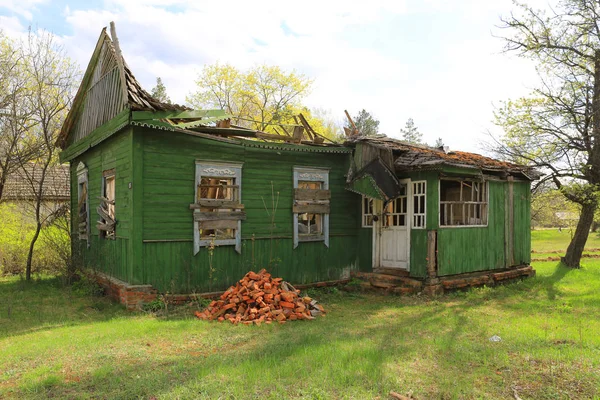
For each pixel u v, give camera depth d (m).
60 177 16.69
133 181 8.57
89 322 7.72
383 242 11.61
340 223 11.85
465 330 7.21
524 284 12.00
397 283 10.79
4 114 12.86
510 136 15.77
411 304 9.54
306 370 5.09
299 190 10.98
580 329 7.00
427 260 10.36
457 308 9.07
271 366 5.23
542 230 36.94
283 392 4.46
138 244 8.62
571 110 14.74
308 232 11.79
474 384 4.80
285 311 8.11
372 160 11.02
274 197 10.60
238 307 8.13
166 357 5.71
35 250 14.89
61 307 8.96
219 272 9.71
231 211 9.87
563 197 16.47
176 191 9.14
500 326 7.45
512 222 12.84
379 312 8.83
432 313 8.62
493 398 4.45
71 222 13.75
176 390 4.48
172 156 9.10
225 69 30.75
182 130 8.88
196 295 9.05
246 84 31.17
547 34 15.25
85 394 4.46
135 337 6.62
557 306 9.17
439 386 4.71
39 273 14.37
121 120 8.72
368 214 11.94
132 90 8.78
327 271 11.55
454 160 10.32
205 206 9.45
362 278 11.56
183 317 8.03
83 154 12.59
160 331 6.98
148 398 4.36
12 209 15.47
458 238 11.07
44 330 7.16
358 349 5.93
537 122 15.23
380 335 6.89
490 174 12.13
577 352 5.82
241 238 10.03
